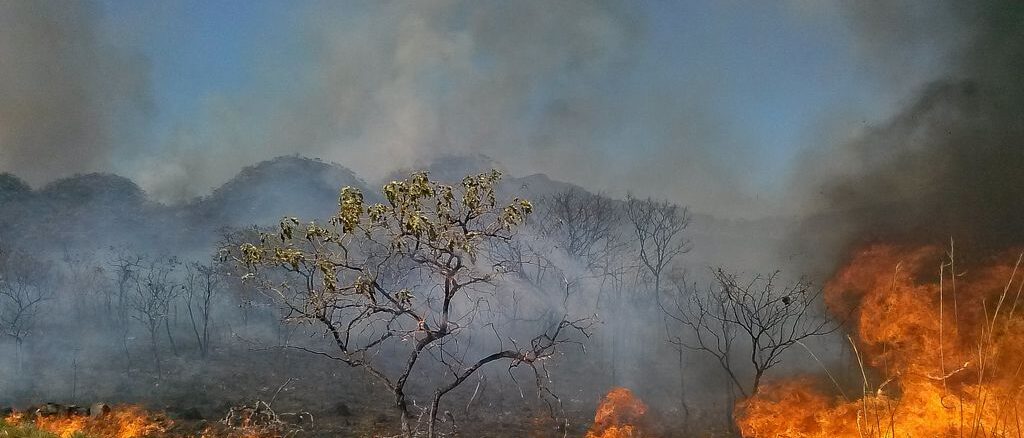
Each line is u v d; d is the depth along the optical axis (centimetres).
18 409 1597
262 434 1405
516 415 1593
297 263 864
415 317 920
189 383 1820
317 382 1833
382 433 1402
